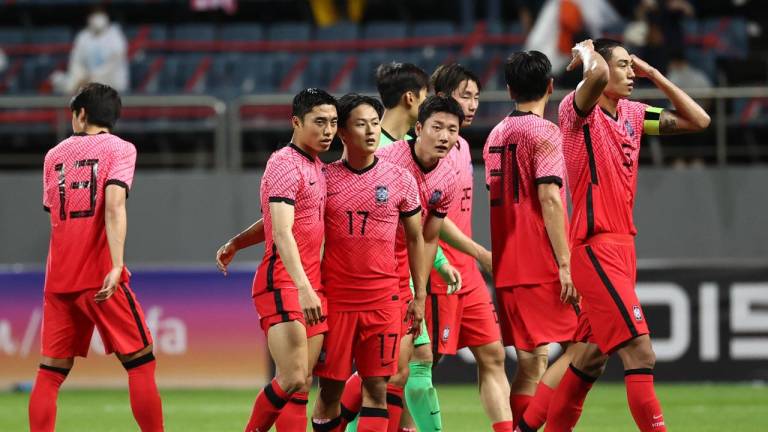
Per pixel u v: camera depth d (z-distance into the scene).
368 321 22.11
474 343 25.06
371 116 21.53
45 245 47.03
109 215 22.98
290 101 47.12
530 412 23.27
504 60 52.00
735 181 46.28
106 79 53.88
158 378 43.75
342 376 22.34
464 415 34.75
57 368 23.86
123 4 61.47
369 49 55.94
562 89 50.22
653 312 42.97
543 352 24.25
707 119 22.69
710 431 30.94
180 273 44.12
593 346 22.52
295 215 21.41
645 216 46.44
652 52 49.09
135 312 23.53
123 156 23.42
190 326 43.91
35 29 59.81
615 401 38.12
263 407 21.95
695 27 55.03
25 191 47.19
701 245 46.28
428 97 23.08
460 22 60.41
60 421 34.31
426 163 23.08
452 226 24.23
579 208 22.12
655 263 43.06
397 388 23.25
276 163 21.28
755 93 46.22
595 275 21.88
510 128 23.38
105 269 23.41
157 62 55.19
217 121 46.97
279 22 62.34
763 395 39.44
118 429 32.56
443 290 24.55
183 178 46.97
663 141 48.12
